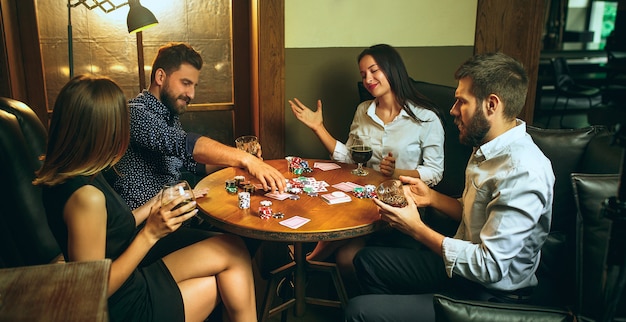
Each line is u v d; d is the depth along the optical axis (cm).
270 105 287
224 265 178
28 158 183
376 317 163
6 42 251
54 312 75
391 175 226
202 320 178
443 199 196
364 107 259
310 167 238
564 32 938
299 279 226
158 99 221
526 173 152
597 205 136
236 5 303
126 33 289
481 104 161
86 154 138
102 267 88
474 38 304
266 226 169
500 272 154
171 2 294
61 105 137
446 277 180
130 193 212
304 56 287
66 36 280
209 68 310
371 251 193
